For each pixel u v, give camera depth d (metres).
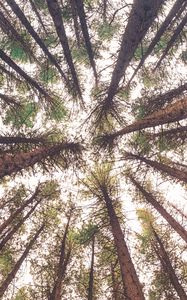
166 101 11.73
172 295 11.86
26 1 11.25
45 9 11.58
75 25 9.72
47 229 13.53
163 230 13.18
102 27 12.13
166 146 12.30
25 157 10.55
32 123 13.09
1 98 12.28
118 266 13.35
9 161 10.04
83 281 13.12
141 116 12.25
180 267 12.18
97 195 12.97
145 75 13.23
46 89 12.53
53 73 12.69
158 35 8.95
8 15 10.96
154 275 12.52
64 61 11.23
